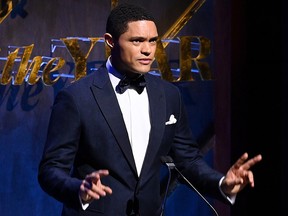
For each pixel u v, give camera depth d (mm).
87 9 10344
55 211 10297
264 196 11133
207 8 11031
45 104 10094
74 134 5980
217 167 11102
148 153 6020
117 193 5898
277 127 11031
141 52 5887
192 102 10984
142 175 5961
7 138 9914
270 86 11055
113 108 6020
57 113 6059
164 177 10633
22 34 9961
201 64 10859
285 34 10914
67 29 10227
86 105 6008
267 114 11094
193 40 10914
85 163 6051
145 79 6336
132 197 5934
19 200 10062
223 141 11102
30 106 10008
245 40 11117
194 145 6641
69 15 10242
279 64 10992
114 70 6223
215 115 11094
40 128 10094
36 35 10047
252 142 11148
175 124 6383
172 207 10812
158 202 6141
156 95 6270
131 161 5945
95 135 5969
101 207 5871
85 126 5977
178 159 6523
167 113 6301
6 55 9875
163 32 10789
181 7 10883
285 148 10961
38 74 10008
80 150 6070
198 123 11031
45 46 10094
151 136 6070
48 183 5762
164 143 6199
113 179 5938
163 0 10781
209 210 11055
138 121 6137
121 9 6004
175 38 10820
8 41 9891
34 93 10031
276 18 11008
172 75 10570
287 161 10961
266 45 11062
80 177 6035
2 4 9844
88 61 10281
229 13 11055
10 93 9883
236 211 11125
